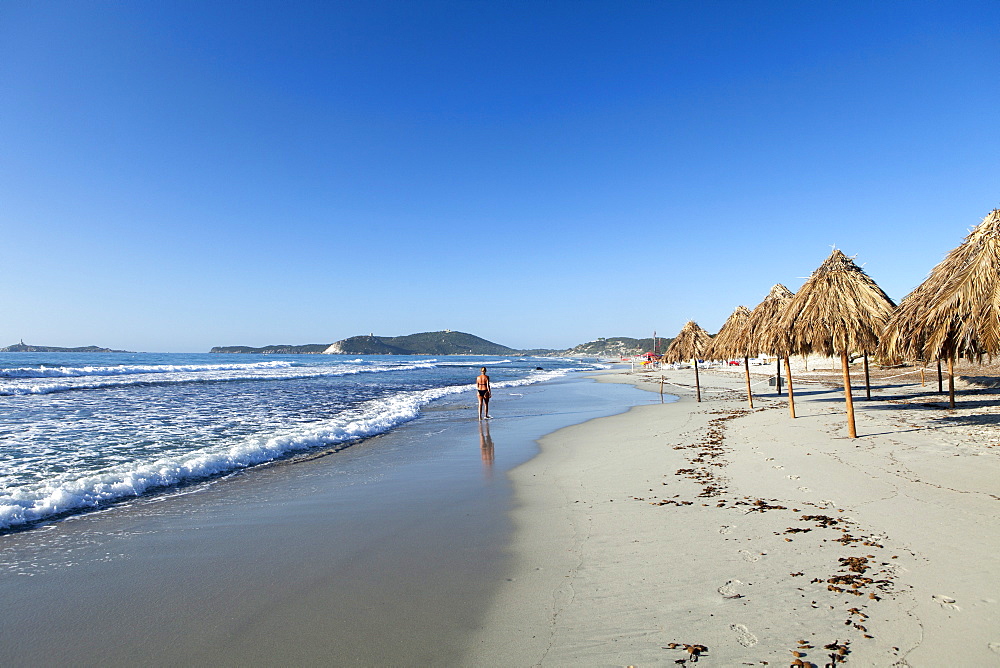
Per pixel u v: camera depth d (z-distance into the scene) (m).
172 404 19.86
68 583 4.64
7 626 3.88
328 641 3.63
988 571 3.93
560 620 3.77
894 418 11.61
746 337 15.44
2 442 11.63
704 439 11.07
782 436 10.47
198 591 4.46
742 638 3.32
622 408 20.44
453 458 10.59
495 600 4.18
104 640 3.69
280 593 4.41
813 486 6.61
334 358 143.50
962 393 16.31
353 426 14.17
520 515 6.55
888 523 5.08
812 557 4.46
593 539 5.43
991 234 6.58
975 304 6.39
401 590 4.43
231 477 8.88
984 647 3.03
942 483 6.18
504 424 15.95
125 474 8.40
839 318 9.25
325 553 5.34
